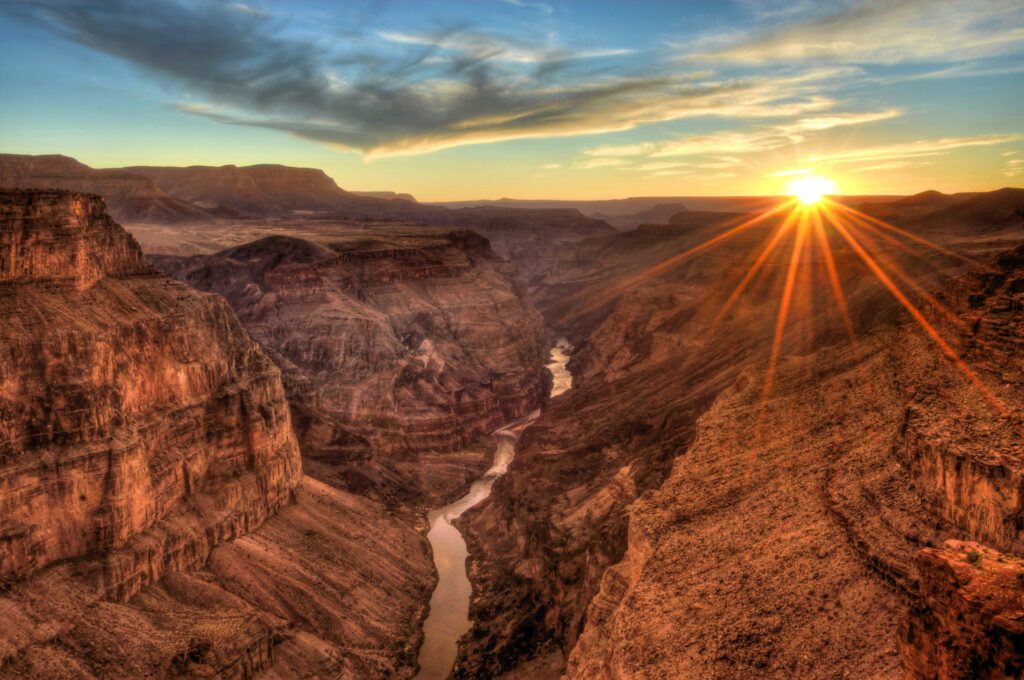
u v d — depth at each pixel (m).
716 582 63.97
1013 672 33.03
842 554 59.62
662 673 58.06
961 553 37.75
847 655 51.94
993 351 69.12
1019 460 53.19
